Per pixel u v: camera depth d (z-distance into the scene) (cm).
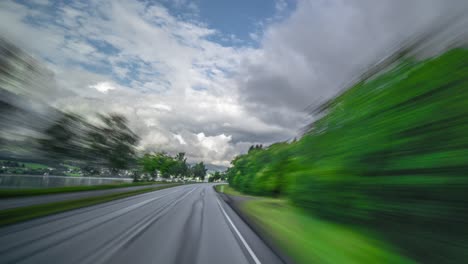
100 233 637
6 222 719
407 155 430
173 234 667
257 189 2784
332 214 670
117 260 431
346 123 637
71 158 2273
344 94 689
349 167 599
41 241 536
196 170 15175
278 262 454
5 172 6612
